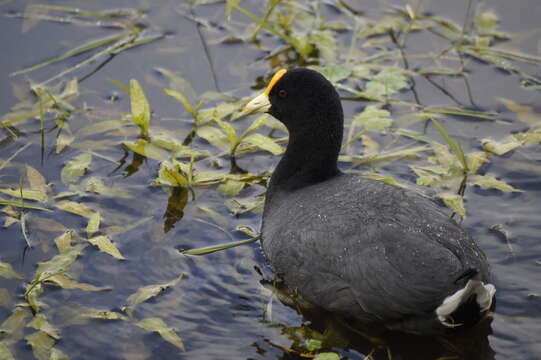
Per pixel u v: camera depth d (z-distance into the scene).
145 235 10.27
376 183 9.43
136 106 11.84
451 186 11.21
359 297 8.34
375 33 14.57
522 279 9.48
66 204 10.67
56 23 14.52
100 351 8.55
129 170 11.59
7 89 13.02
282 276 9.46
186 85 13.15
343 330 8.89
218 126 12.70
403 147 12.10
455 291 7.85
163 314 9.05
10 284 9.40
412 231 8.35
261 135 11.75
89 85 13.27
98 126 12.27
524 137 12.04
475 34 14.45
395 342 8.70
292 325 8.97
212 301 9.27
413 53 14.14
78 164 11.47
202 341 8.72
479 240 10.15
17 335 8.70
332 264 8.60
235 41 14.38
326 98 9.85
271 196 10.41
